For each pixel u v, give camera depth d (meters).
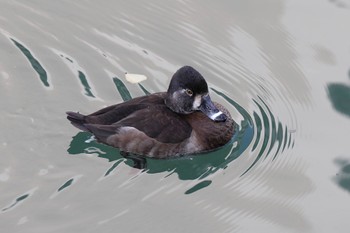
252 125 13.02
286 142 12.74
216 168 12.15
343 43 14.84
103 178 11.51
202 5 15.77
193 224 10.91
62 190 11.20
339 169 12.23
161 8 15.61
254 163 12.26
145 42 14.59
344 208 11.45
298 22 15.38
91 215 10.82
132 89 13.37
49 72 13.42
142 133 11.84
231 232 10.80
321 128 13.09
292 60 14.48
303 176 12.05
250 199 11.50
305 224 11.09
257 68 14.27
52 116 12.50
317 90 13.88
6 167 11.49
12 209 10.76
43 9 14.91
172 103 12.35
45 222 10.60
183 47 14.58
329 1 15.80
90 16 14.98
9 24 14.39
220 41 14.80
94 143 12.09
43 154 11.80
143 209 11.05
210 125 12.34
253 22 15.38
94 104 12.91
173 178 11.79
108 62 13.91
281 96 13.73
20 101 12.67
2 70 13.29
